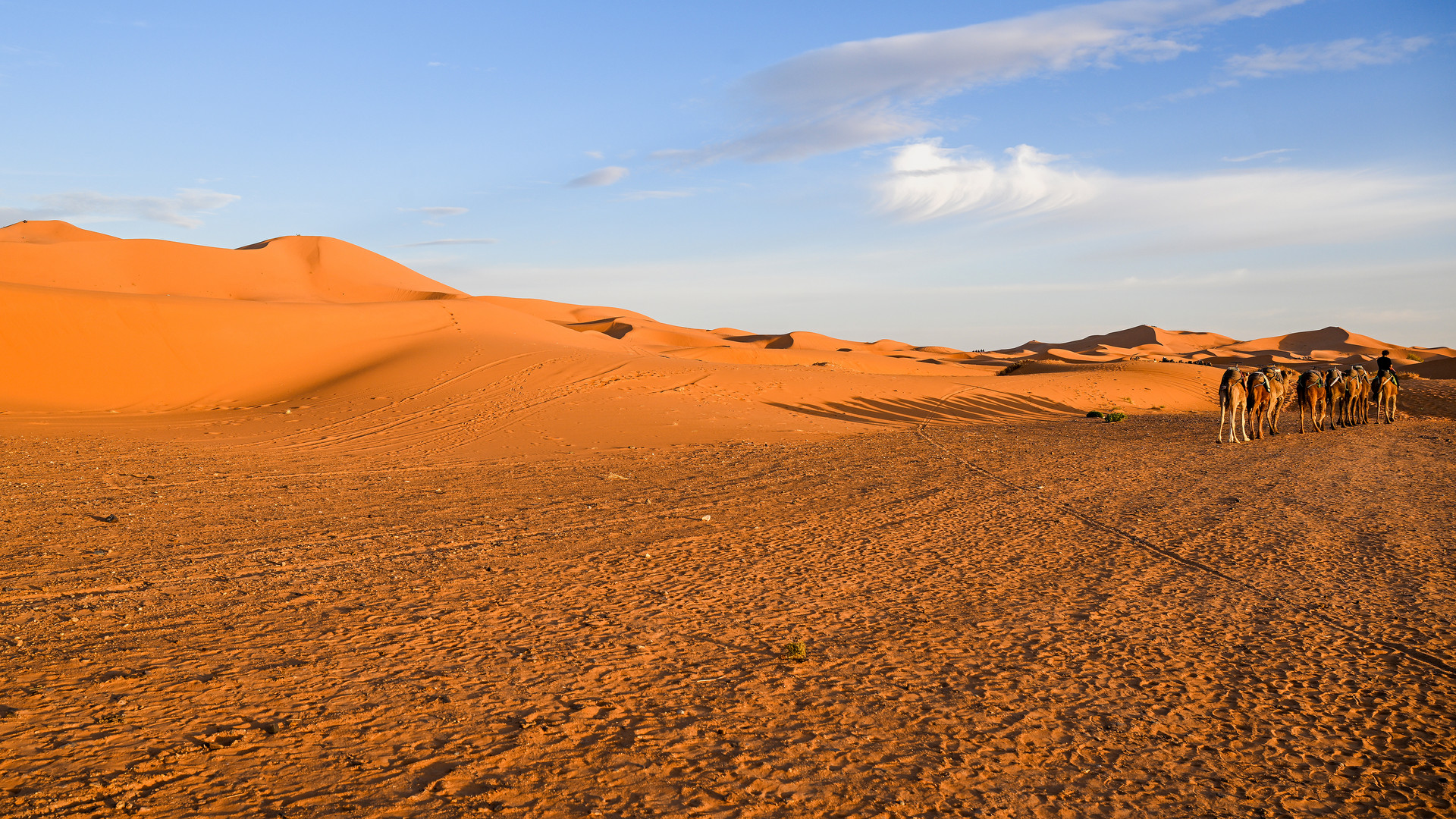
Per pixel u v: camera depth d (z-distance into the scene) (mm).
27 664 6648
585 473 19562
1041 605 9141
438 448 23906
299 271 107875
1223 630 8273
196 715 5773
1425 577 10141
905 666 7258
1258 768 5461
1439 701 6535
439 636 7742
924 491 17016
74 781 4750
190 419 30031
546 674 6852
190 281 95938
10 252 87562
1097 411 39719
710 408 34125
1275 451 23688
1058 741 5820
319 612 8398
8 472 16797
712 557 11258
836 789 5066
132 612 8188
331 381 38094
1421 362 74812
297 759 5184
